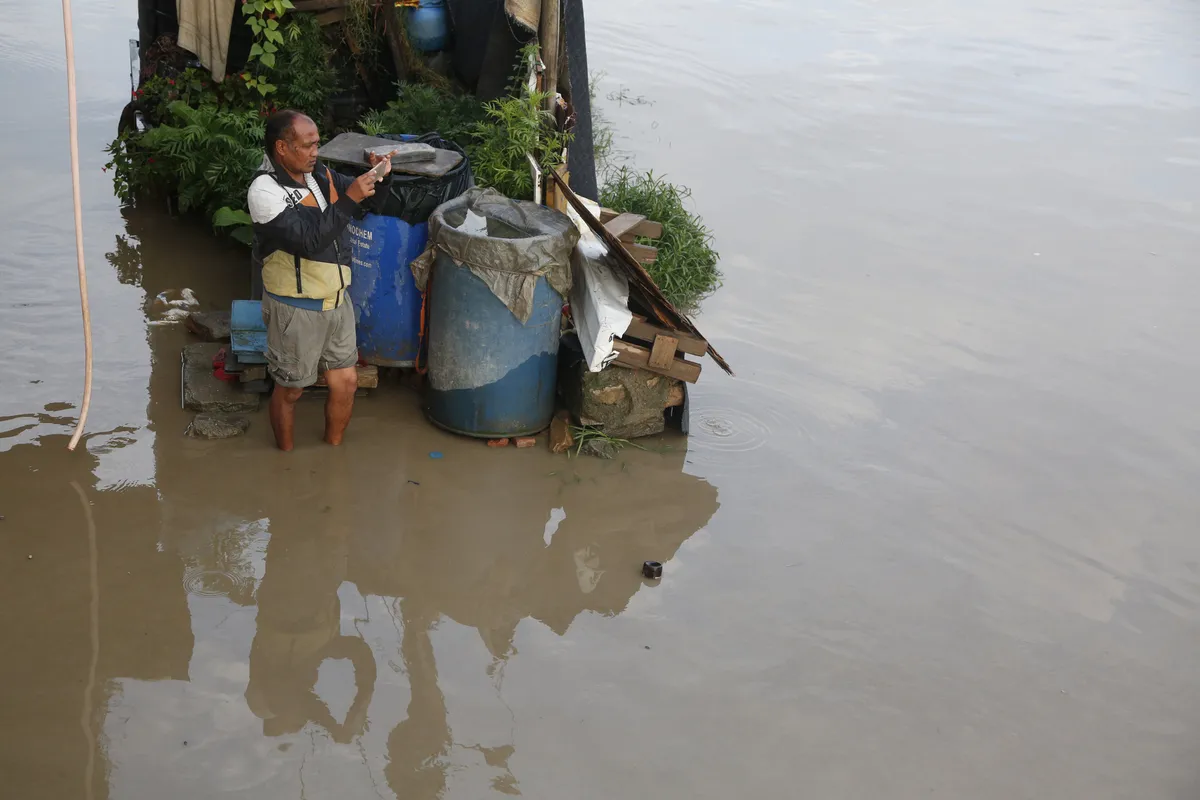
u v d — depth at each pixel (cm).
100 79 1041
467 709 418
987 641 481
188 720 401
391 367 630
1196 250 938
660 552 521
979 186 1043
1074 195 1041
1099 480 609
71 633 435
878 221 940
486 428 584
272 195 485
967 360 725
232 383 603
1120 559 544
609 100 1166
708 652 459
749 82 1288
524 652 451
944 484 592
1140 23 1750
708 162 1025
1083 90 1386
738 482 578
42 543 480
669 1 1639
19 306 663
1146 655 481
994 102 1308
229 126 760
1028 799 402
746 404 649
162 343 645
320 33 848
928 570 523
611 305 571
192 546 491
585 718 419
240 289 714
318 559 493
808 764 408
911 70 1409
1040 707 447
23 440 545
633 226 714
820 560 524
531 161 682
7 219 763
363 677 429
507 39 822
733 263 834
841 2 1741
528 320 555
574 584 494
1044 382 707
